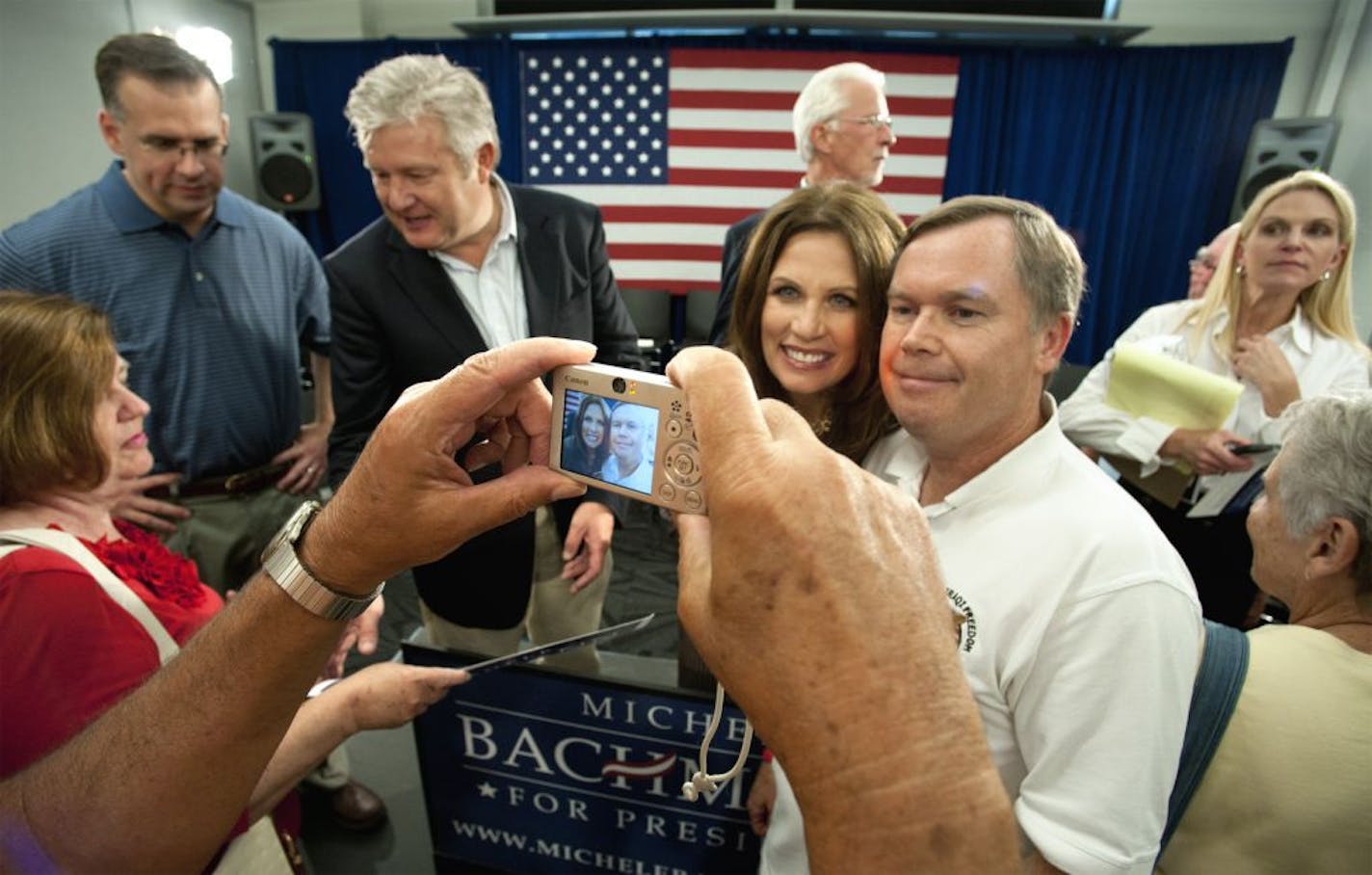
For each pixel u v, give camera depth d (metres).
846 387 0.99
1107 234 4.37
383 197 1.27
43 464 0.77
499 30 4.25
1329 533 0.66
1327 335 1.51
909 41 4.09
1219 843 0.65
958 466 0.79
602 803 1.01
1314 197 1.42
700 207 4.38
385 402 1.47
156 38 1.39
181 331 1.54
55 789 0.38
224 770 0.38
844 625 0.26
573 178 4.41
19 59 3.18
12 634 0.60
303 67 4.53
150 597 0.79
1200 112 4.10
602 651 2.12
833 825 0.26
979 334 0.67
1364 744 0.60
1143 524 0.65
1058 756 0.61
